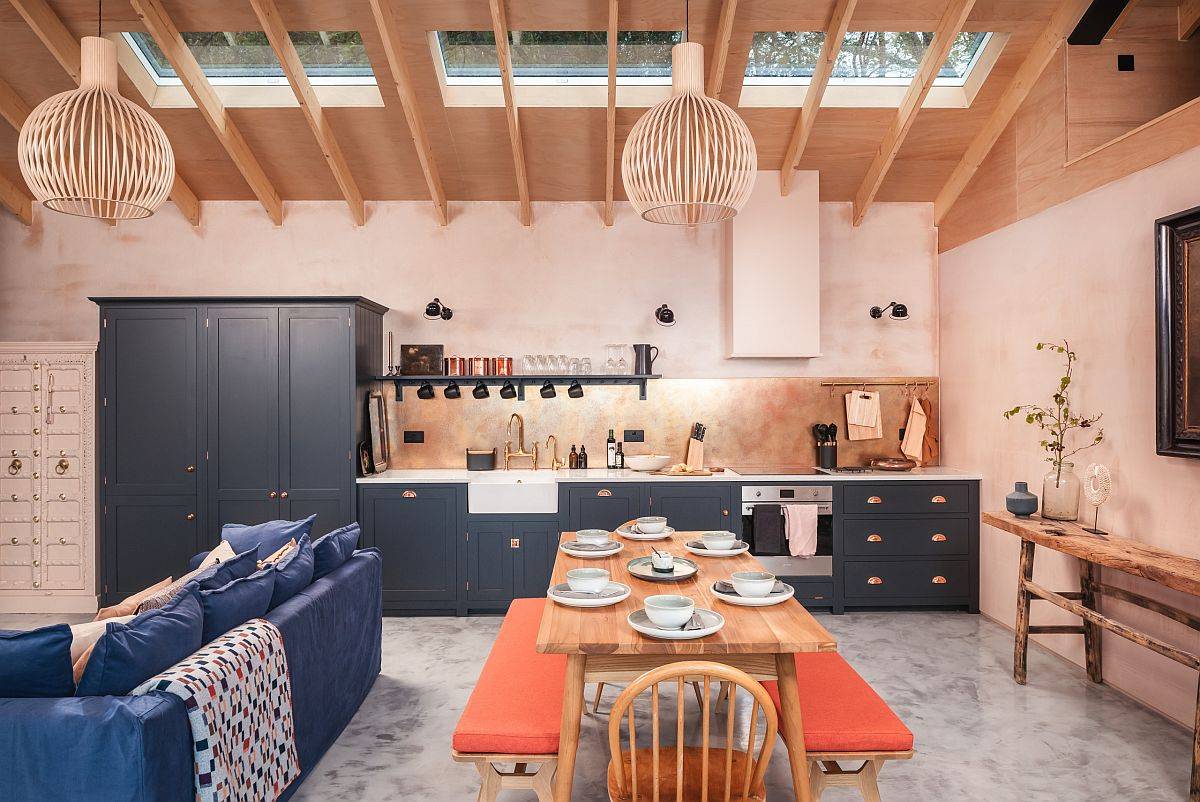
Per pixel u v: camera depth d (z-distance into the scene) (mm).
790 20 4547
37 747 1991
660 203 3215
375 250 6152
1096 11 4219
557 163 5742
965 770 3146
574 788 2969
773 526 5496
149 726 2010
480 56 5062
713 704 3803
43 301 6074
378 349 6027
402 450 6164
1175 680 3641
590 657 2395
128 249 6074
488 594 5496
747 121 5395
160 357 5406
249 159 5602
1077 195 4367
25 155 3262
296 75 4793
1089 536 3752
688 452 6023
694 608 2420
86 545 5543
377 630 4176
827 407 6230
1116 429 4027
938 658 4535
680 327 6199
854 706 2537
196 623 2508
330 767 3188
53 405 5547
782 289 5777
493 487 5477
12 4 4320
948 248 6051
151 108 5160
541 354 6164
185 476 5406
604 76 5246
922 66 4809
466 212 6176
